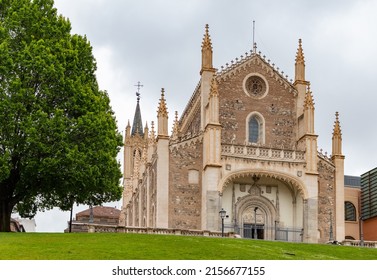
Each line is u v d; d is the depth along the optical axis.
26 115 50.50
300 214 70.12
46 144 50.41
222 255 37.03
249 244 44.75
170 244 40.59
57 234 45.06
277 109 73.88
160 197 66.94
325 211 71.38
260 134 72.94
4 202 52.69
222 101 72.12
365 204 83.88
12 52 51.97
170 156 68.44
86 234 45.09
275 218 70.00
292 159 69.81
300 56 75.88
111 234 45.53
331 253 43.59
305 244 48.16
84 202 56.25
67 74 54.22
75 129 52.03
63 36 55.75
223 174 67.00
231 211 68.75
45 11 56.72
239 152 68.31
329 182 72.56
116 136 58.12
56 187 52.97
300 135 72.56
